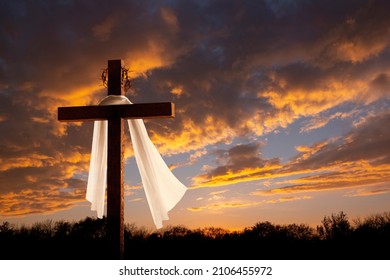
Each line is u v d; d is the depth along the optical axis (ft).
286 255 29.66
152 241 30.96
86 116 19.38
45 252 30.58
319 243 29.94
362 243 29.45
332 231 30.35
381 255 28.68
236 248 30.14
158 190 20.76
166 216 20.84
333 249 29.55
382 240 29.32
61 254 30.55
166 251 30.27
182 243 30.68
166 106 19.11
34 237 31.19
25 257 30.35
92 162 21.07
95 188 21.16
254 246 30.14
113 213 18.69
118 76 19.95
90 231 31.32
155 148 20.77
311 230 30.58
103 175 21.07
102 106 19.36
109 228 18.63
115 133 19.11
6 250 30.50
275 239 30.35
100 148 20.95
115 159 18.97
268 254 29.68
